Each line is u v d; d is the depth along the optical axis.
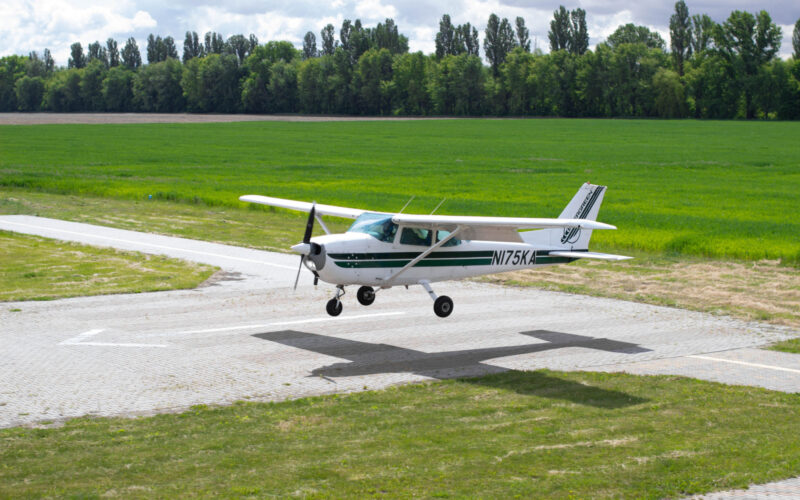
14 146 81.75
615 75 165.25
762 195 43.06
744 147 83.00
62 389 11.38
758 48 154.75
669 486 7.91
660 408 10.73
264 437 9.44
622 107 166.50
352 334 15.20
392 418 10.24
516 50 181.25
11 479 8.05
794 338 15.06
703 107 159.00
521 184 47.97
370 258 14.08
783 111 150.50
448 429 9.77
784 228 29.62
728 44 156.00
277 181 48.72
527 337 15.15
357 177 52.06
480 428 9.81
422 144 88.25
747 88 152.75
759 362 13.34
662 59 170.38
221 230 29.36
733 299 18.50
